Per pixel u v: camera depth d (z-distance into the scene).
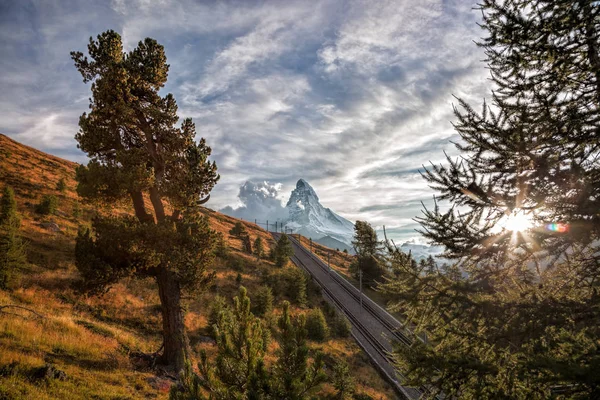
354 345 34.16
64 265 25.75
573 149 4.57
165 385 12.86
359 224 40.72
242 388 6.42
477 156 4.86
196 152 17.56
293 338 6.71
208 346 20.88
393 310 5.21
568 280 4.57
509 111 4.73
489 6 4.80
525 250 4.30
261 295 33.50
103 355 13.91
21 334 13.07
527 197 4.26
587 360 3.48
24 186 44.94
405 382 4.77
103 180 15.53
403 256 5.12
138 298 25.34
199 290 17.53
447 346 4.84
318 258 92.56
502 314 4.41
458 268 4.97
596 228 3.80
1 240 19.48
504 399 3.98
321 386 6.50
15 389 9.09
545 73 4.79
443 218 4.75
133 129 17.55
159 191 16.77
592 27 4.42
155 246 15.32
